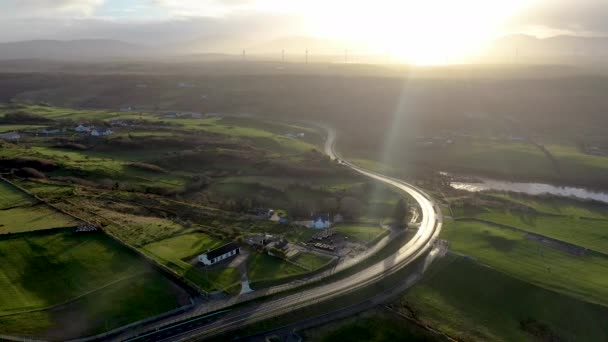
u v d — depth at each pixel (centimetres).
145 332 7369
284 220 12838
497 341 8569
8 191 12450
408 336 8225
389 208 14588
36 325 7238
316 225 12425
